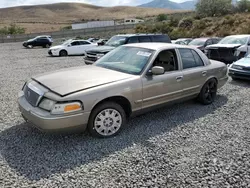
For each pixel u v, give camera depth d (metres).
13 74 10.35
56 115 3.29
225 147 3.63
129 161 3.23
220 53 10.90
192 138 3.92
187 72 4.89
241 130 4.23
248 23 25.55
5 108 5.38
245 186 2.76
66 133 3.57
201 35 28.53
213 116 4.90
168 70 4.63
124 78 3.99
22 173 2.93
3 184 2.73
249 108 5.39
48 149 3.49
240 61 8.16
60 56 19.12
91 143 3.68
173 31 32.47
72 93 3.42
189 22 33.69
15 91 7.11
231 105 5.60
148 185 2.75
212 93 5.69
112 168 3.06
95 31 48.19
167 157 3.33
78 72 4.26
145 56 4.47
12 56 19.12
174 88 4.65
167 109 5.27
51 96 3.38
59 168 3.04
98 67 4.63
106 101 3.79
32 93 3.70
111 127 3.90
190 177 2.90
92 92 3.54
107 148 3.55
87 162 3.19
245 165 3.16
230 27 27.12
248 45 10.95
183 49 5.04
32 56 19.11
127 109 4.14
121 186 2.72
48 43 29.56
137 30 39.00
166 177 2.90
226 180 2.86
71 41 20.12
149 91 4.22
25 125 4.35
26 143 3.67
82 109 3.45
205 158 3.32
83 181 2.80
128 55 4.74
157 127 4.32
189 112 5.11
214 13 36.69
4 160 3.21
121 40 10.90
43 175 2.90
